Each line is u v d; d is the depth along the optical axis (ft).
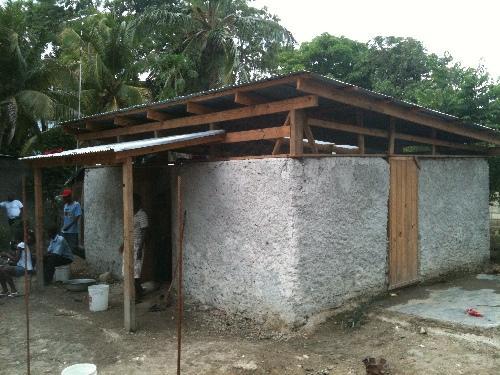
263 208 19.04
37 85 54.80
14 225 38.93
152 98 71.97
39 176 26.89
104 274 28.63
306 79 16.34
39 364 16.12
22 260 26.55
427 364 15.03
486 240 30.09
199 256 22.09
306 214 18.33
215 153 22.56
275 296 18.58
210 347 17.20
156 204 26.89
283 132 18.49
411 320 18.54
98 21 67.15
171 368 15.40
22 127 54.90
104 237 29.84
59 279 28.68
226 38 66.18
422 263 24.64
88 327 19.93
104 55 63.41
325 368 15.07
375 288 21.61
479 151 30.91
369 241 21.35
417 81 74.38
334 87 17.47
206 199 21.67
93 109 62.44
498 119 35.60
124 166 18.97
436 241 25.76
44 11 84.02
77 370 13.04
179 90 63.93
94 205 30.76
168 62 64.54
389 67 77.36
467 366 14.74
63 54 64.44
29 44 54.65
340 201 19.88
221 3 67.67
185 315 21.29
